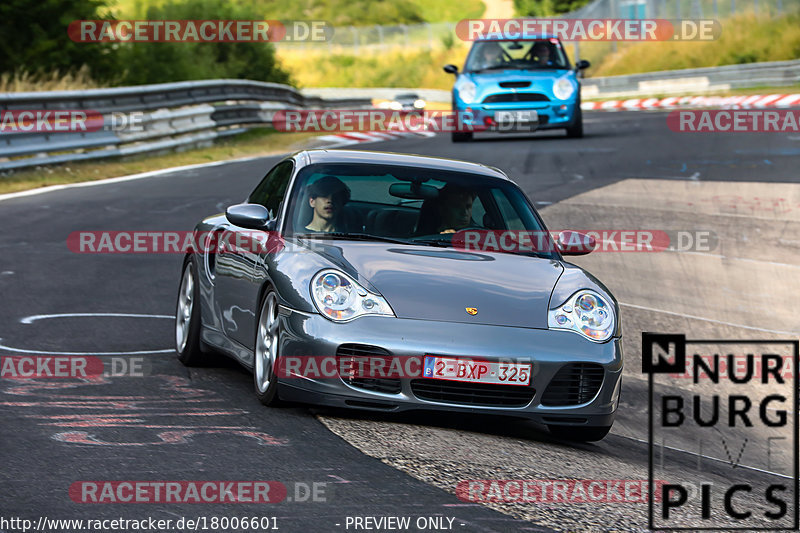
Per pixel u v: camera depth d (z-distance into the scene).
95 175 59.59
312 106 117.56
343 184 22.41
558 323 19.11
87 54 88.50
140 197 51.53
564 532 13.43
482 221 22.39
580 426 19.14
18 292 30.20
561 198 51.44
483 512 13.88
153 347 24.80
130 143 69.94
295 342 18.42
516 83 73.56
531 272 20.55
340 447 16.64
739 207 49.53
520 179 57.25
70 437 16.25
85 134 64.31
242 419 18.08
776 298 35.19
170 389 20.41
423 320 18.38
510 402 18.52
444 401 18.20
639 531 13.91
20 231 41.12
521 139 78.50
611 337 19.36
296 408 19.30
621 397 26.05
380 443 17.11
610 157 66.31
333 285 18.67
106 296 30.55
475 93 73.56
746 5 176.88
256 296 20.25
